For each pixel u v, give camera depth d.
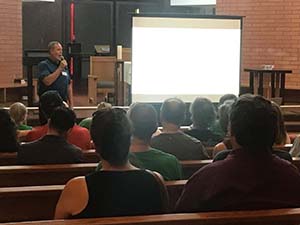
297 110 8.21
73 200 2.03
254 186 2.01
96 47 12.69
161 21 7.17
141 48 7.19
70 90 6.74
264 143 2.07
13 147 3.74
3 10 9.56
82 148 4.06
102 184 2.04
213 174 2.04
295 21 9.38
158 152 2.90
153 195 2.08
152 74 7.23
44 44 13.19
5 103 9.11
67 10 13.35
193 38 7.28
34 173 3.00
